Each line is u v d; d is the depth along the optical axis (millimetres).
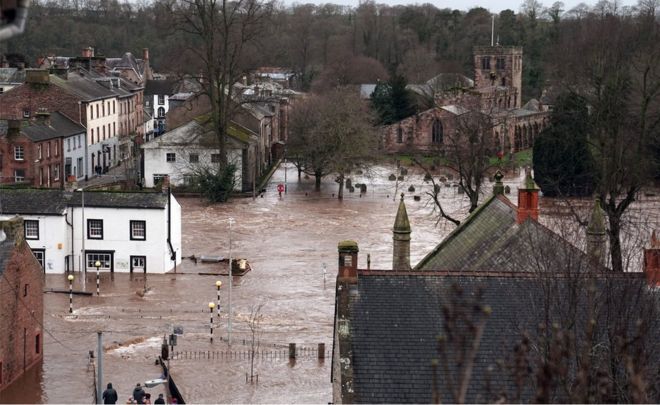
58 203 154625
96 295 140000
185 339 117375
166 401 94500
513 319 64625
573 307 58938
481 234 88750
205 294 141375
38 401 94812
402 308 66375
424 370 62594
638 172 123688
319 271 156375
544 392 36438
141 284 148125
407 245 89812
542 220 131375
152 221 155375
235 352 111812
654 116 138000
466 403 59438
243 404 93625
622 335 49688
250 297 139625
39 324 108125
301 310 132375
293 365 107375
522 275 68312
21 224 103812
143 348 113688
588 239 84312
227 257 165250
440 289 67562
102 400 81938
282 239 183000
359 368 62906
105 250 155750
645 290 63344
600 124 133250
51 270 154625
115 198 156000
